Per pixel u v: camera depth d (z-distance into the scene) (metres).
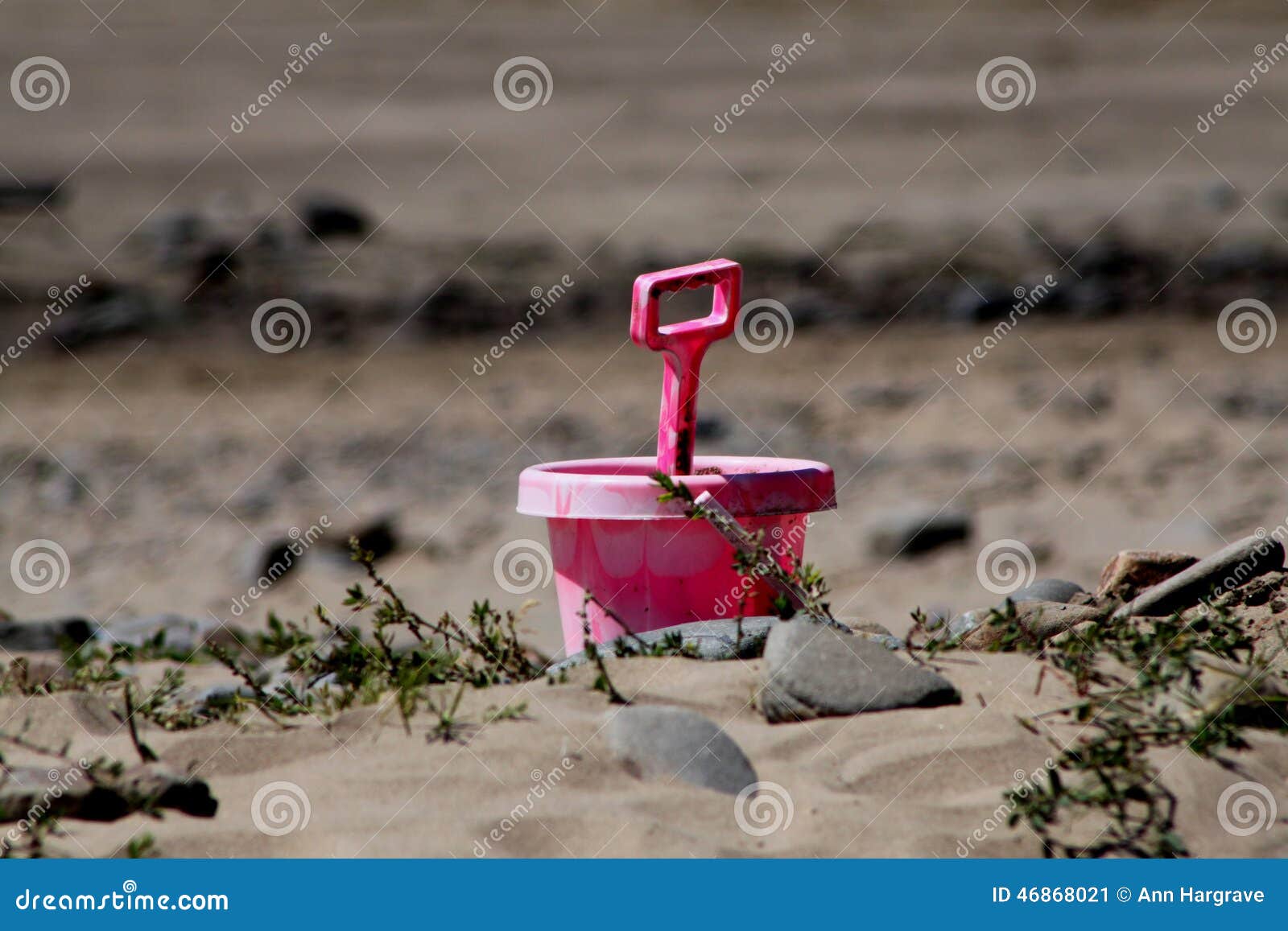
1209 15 168.00
